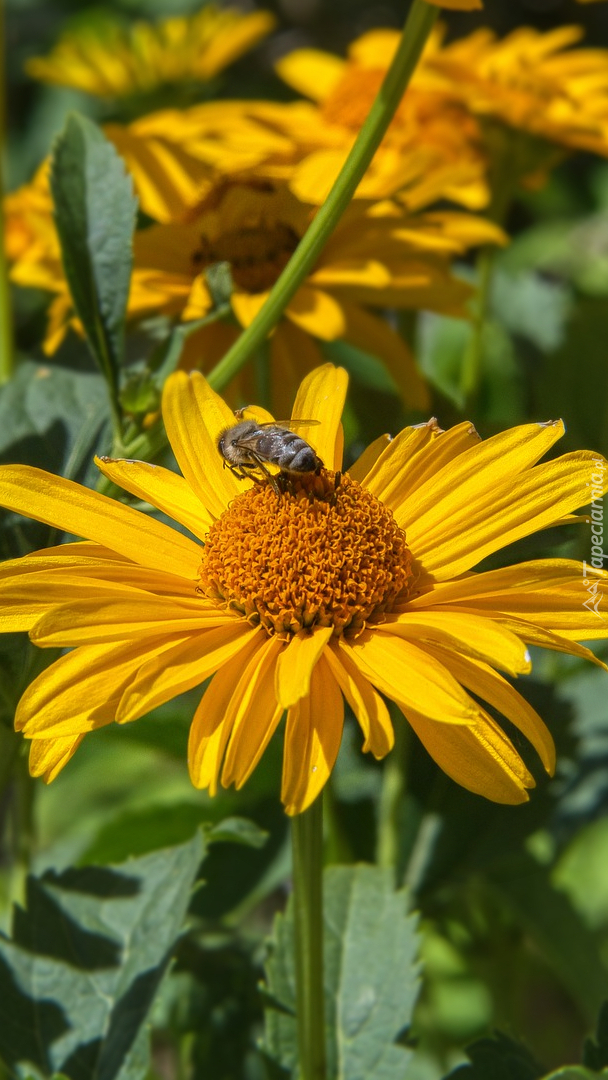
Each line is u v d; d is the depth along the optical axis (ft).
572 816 1.23
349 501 0.92
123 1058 0.99
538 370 1.35
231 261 1.17
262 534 0.92
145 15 2.27
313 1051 0.96
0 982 1.02
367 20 2.76
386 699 1.11
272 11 2.75
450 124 1.31
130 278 1.04
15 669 0.98
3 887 1.37
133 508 1.00
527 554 1.05
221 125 1.33
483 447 0.95
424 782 1.16
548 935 1.19
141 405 1.03
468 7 0.96
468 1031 1.37
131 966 1.02
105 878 1.06
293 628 0.91
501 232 1.25
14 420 1.10
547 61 1.37
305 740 0.87
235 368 1.03
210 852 1.20
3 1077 1.00
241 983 1.17
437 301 1.18
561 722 1.13
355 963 1.06
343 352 1.45
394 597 0.92
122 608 0.89
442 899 1.19
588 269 1.84
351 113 1.33
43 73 1.53
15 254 1.36
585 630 0.90
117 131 1.27
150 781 1.48
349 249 1.17
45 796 1.47
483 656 0.86
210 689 0.89
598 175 2.09
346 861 1.17
